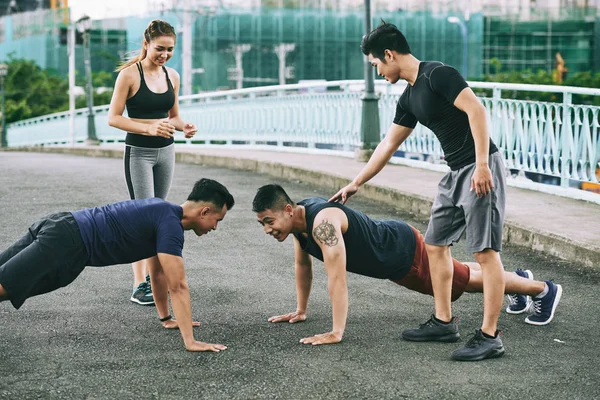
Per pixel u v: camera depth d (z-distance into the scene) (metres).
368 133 11.74
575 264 6.14
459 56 81.94
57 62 86.94
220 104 17.06
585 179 8.07
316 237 4.32
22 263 4.00
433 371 3.96
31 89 71.38
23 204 9.20
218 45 74.69
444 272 4.44
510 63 83.56
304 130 13.91
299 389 3.70
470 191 4.21
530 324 4.78
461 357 4.11
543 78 74.56
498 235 4.22
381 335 4.55
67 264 4.09
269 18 76.56
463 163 4.28
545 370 3.99
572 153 8.23
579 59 84.38
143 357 4.16
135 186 5.50
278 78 76.81
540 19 83.69
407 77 4.36
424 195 8.40
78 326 4.71
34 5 136.50
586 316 4.95
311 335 4.55
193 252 6.79
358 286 5.67
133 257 4.25
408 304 5.22
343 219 4.34
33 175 12.06
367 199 9.31
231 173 12.27
